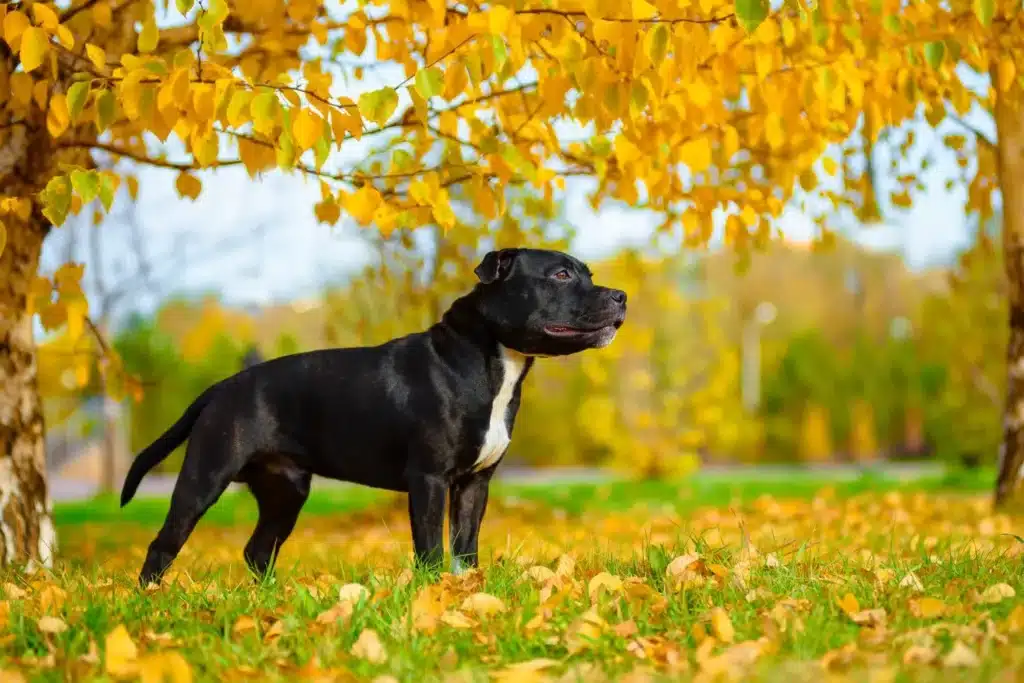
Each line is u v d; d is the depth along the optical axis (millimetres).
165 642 4887
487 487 6746
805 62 7332
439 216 6613
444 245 15148
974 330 28266
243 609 5352
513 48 5980
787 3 5895
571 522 14766
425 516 6309
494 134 7965
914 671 4254
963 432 30203
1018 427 12617
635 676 4336
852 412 45000
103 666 4551
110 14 7656
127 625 5148
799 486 22391
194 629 5043
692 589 5613
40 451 8805
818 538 8695
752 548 6617
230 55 8664
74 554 11547
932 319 30016
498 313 6324
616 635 4945
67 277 7656
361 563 7859
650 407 28875
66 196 5777
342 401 6441
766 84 7367
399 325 15891
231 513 18922
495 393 6391
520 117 7820
